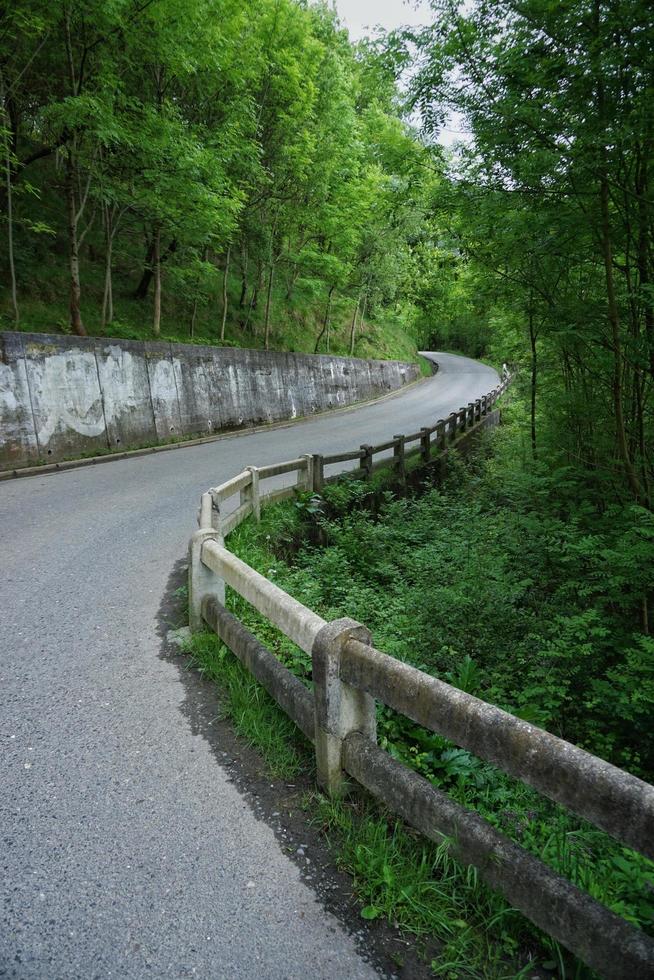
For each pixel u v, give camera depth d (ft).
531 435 32.78
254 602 9.35
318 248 68.44
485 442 55.93
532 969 5.33
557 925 4.80
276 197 59.21
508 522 23.48
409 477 38.55
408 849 6.64
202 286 61.36
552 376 29.68
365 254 79.87
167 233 46.93
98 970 5.31
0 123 35.55
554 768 4.59
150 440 44.70
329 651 7.11
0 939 5.61
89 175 40.45
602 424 24.03
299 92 52.85
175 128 39.52
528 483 24.21
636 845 3.98
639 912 6.44
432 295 28.91
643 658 13.05
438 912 5.82
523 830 7.72
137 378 43.80
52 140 41.73
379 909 5.94
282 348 74.02
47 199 49.90
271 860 6.66
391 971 5.32
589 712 13.50
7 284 41.42
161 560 18.65
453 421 53.36
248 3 44.27
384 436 53.42
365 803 7.43
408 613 16.71
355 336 106.01
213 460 38.83
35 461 34.96
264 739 8.86
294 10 52.70
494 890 5.47
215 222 44.42
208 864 6.59
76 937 5.65
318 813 7.36
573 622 14.21
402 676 6.19
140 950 5.51
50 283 45.68
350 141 59.26
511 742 4.95
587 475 23.18
